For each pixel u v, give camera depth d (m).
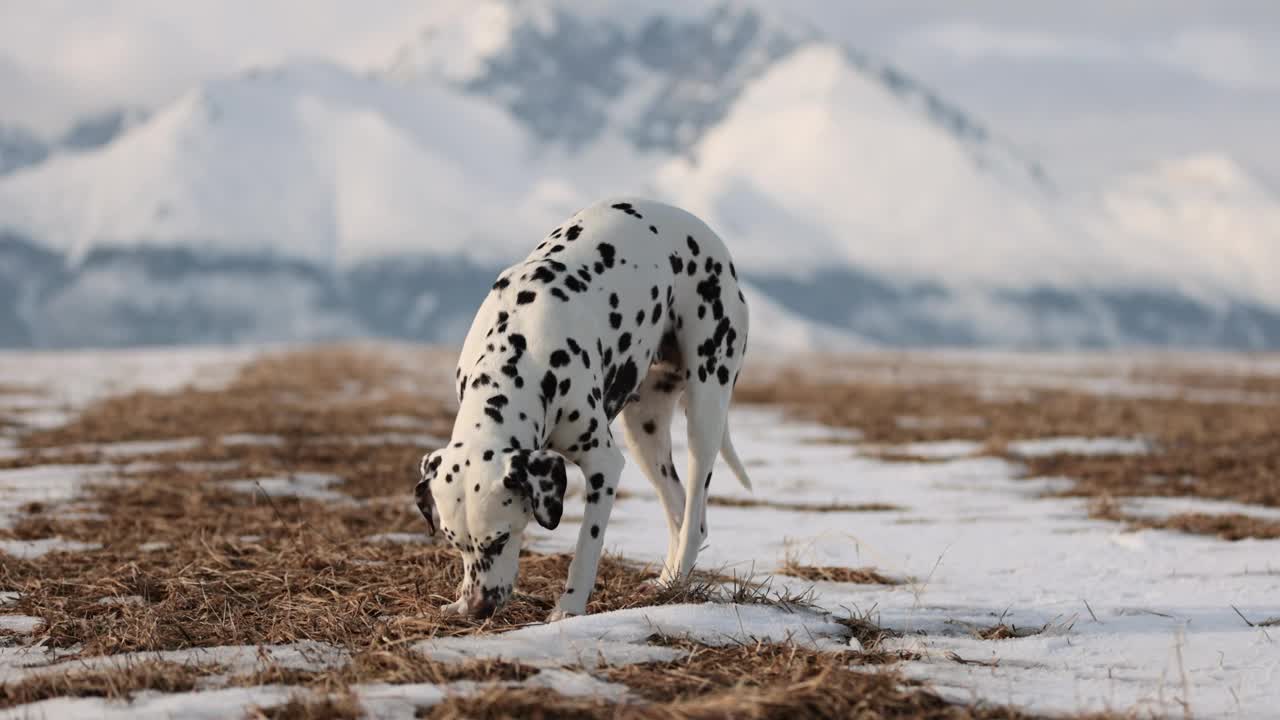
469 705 5.30
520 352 7.28
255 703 5.48
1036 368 50.44
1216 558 9.66
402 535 10.18
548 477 6.64
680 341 8.41
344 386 30.59
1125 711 5.61
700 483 8.37
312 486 13.34
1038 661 6.49
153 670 5.93
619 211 8.24
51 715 5.39
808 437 20.27
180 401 24.30
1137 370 48.59
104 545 9.75
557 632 6.50
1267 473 14.46
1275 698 5.86
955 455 17.09
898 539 10.61
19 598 7.84
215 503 12.06
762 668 6.08
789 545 10.22
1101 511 12.06
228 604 7.48
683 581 7.75
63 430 18.70
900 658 6.45
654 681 5.83
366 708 5.38
